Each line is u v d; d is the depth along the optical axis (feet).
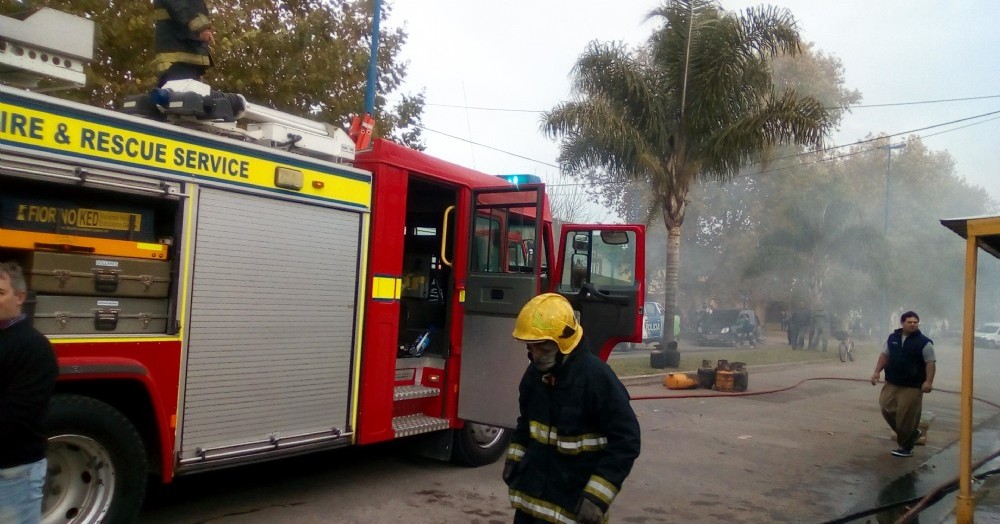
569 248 27.04
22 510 9.97
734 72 54.90
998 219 19.11
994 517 21.11
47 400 10.05
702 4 55.77
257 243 16.85
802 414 40.09
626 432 10.42
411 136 44.09
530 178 24.70
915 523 20.47
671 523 19.94
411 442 24.39
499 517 19.16
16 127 12.94
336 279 18.85
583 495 10.24
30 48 15.05
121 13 30.83
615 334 25.57
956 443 33.78
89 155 13.85
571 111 56.08
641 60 58.44
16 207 13.30
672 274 58.90
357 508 19.38
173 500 19.31
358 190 19.49
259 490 20.58
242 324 16.52
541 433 11.00
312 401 18.21
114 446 14.34
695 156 57.06
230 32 32.22
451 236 24.40
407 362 22.91
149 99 16.42
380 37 42.04
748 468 26.66
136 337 14.58
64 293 13.79
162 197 14.93
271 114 18.31
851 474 26.40
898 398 29.71
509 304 22.13
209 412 15.88
